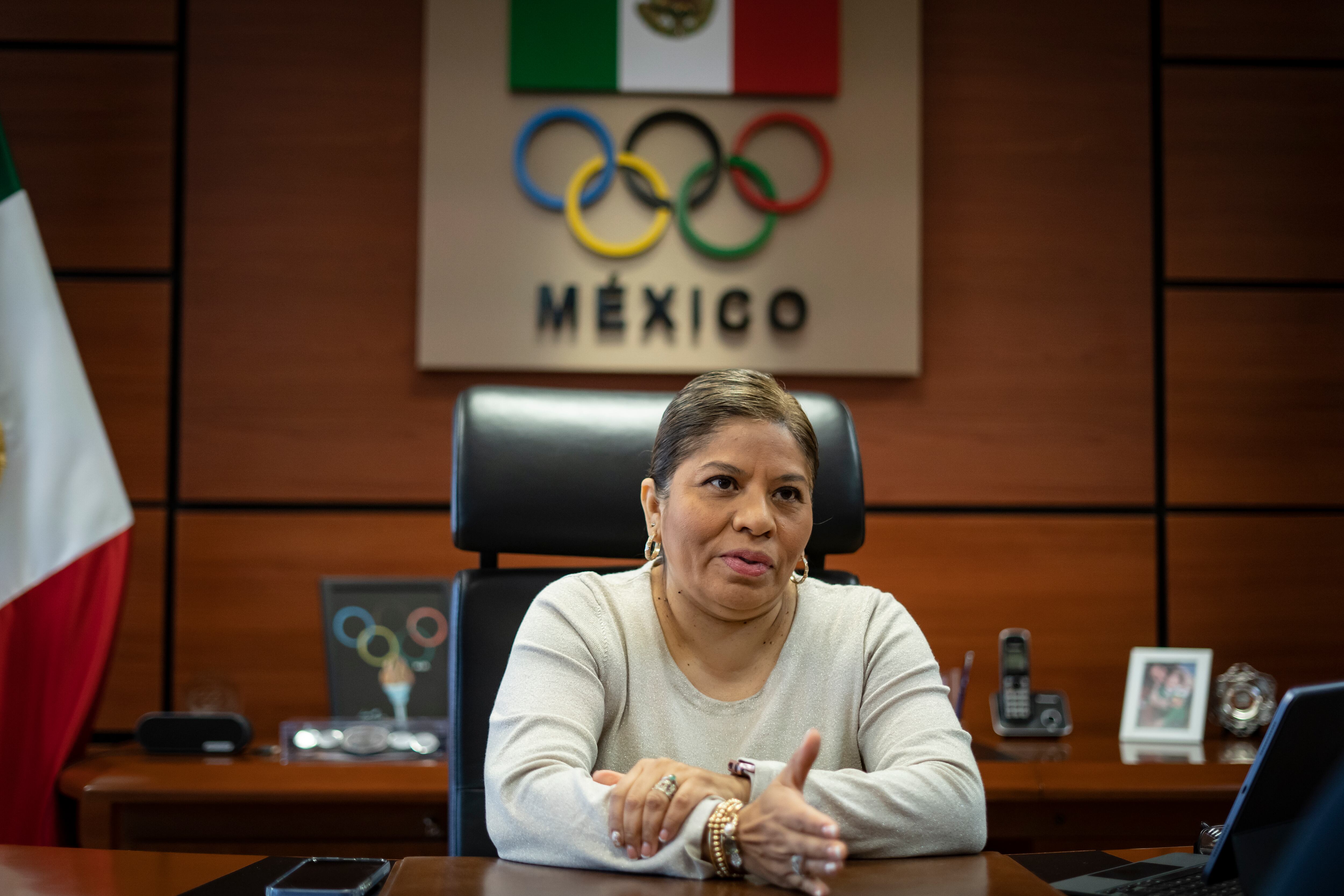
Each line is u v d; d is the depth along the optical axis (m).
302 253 2.82
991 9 2.93
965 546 2.84
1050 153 2.91
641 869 0.99
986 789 2.00
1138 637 2.84
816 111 2.87
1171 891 0.97
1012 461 2.86
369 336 2.82
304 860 1.10
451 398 2.82
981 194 2.90
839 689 1.27
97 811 2.00
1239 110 2.94
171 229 2.81
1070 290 2.90
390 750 2.17
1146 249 2.91
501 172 2.81
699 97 2.85
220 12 2.84
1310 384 2.91
